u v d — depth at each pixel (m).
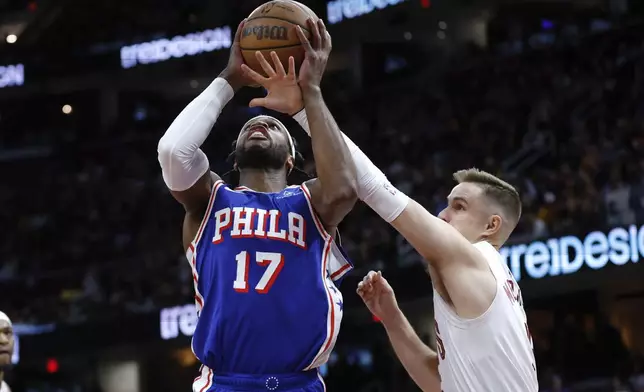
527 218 17.06
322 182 4.25
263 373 4.19
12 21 30.72
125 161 28.41
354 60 26.22
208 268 4.28
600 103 20.39
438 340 4.71
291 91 4.27
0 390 6.81
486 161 20.77
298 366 4.21
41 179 28.88
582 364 17.31
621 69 20.55
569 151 19.59
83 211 26.91
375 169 4.47
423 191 20.95
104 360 22.33
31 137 30.50
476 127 22.33
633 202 16.08
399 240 18.55
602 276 15.36
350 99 25.64
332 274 4.49
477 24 24.30
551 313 18.91
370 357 19.72
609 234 15.34
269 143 4.52
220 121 26.38
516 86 22.50
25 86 29.16
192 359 23.75
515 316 4.60
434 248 4.47
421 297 17.45
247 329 4.16
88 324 20.91
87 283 22.16
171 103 29.70
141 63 28.05
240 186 4.56
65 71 28.92
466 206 4.98
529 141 20.64
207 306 4.26
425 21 24.02
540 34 23.05
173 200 25.50
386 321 5.28
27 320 21.94
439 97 23.91
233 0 27.33
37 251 26.14
